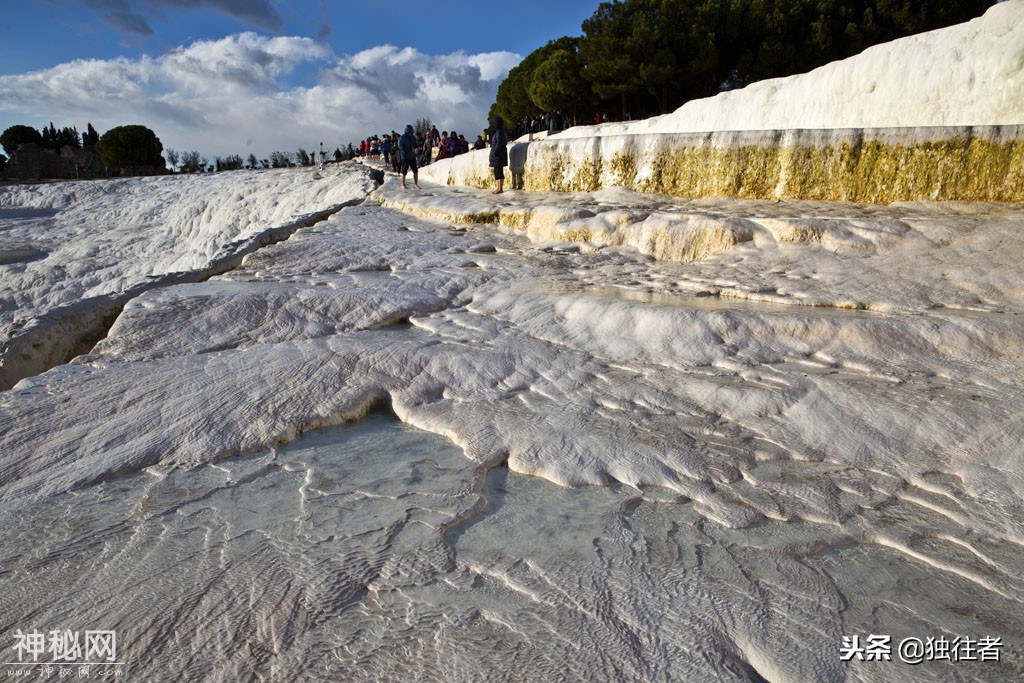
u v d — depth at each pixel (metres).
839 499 2.26
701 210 7.29
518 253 6.73
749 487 2.37
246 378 3.33
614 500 2.34
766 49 26.36
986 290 3.93
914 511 2.18
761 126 11.42
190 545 2.09
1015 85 7.77
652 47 27.56
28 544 2.10
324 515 2.26
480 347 3.75
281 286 5.00
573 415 2.98
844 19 25.56
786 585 1.85
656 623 1.71
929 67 8.70
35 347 4.55
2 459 2.62
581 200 8.83
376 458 2.71
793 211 6.88
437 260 6.34
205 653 1.63
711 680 1.52
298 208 18.67
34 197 30.48
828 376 3.14
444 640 1.66
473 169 12.69
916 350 3.32
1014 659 1.56
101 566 1.98
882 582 1.86
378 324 4.39
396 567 1.97
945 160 6.86
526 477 2.56
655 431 2.79
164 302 4.29
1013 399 2.75
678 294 4.64
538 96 34.44
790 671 1.54
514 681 1.53
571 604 1.79
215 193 24.72
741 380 3.19
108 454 2.66
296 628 1.72
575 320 4.10
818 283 4.45
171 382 3.29
